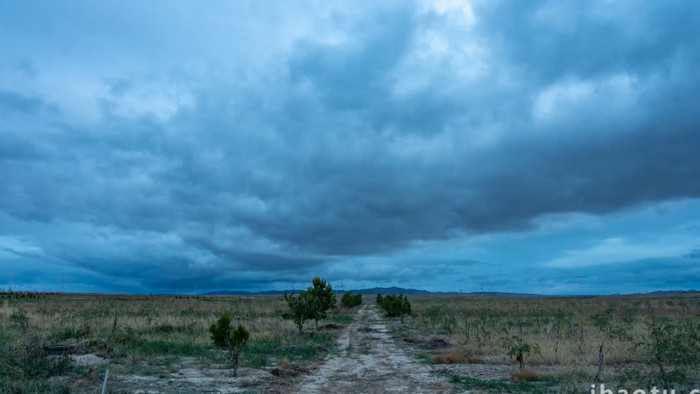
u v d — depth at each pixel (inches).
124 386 517.3
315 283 1403.8
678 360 490.6
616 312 1679.4
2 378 490.0
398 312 1818.4
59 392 461.4
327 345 957.2
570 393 469.7
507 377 592.7
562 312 1652.3
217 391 503.2
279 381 566.3
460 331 1071.6
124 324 1115.9
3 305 1696.6
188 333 1029.8
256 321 1364.4
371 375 625.6
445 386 539.5
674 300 2918.3
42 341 631.2
